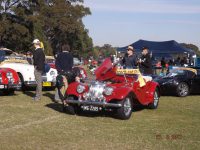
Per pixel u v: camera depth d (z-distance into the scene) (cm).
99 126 893
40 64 1273
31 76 1538
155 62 3169
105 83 1019
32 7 5784
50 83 1584
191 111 1162
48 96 1426
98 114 1059
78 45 8131
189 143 751
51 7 6638
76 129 852
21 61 1633
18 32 5375
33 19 5562
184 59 3300
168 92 1546
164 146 724
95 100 982
